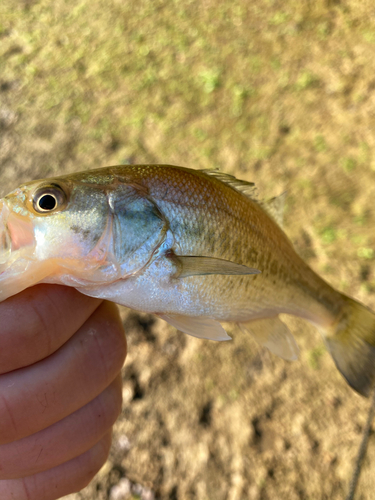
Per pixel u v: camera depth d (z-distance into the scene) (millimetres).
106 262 162
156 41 725
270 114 617
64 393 146
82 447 158
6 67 705
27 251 147
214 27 738
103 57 709
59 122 628
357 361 242
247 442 368
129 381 403
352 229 493
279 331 213
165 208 171
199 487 350
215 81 660
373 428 368
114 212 164
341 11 740
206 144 588
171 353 418
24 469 148
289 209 516
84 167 577
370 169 547
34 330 136
